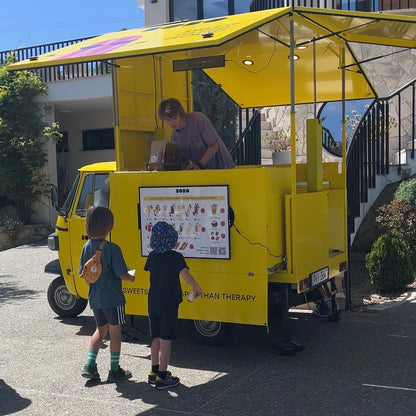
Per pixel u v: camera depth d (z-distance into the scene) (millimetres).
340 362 5316
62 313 7348
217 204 5320
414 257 8320
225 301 5363
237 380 4973
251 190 5172
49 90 16047
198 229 5434
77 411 4441
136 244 5781
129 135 6660
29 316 7535
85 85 15484
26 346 6191
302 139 12164
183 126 6133
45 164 16484
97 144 19094
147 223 5684
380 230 9148
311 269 5695
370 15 5145
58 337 6527
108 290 4953
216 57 6465
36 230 16062
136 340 6309
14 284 9938
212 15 15969
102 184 6645
